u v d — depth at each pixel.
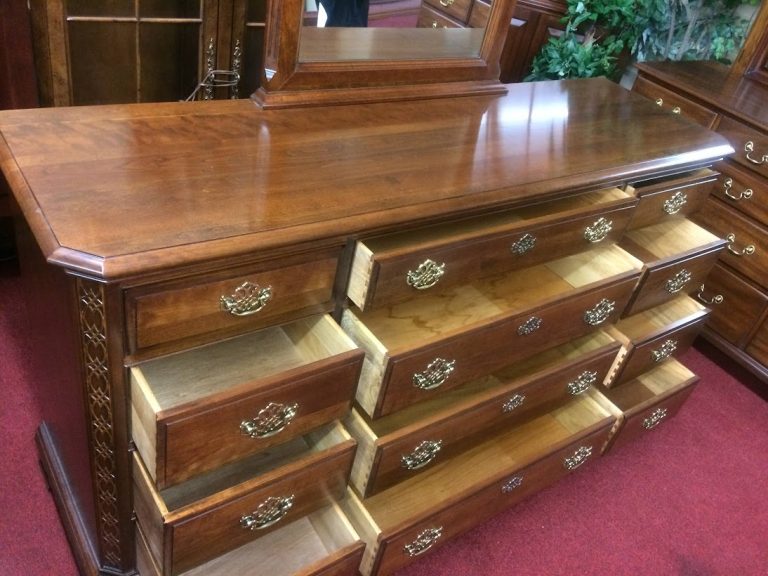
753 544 1.58
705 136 1.53
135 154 1.01
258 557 1.16
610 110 1.58
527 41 2.21
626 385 1.71
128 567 1.17
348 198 1.01
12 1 1.38
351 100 1.31
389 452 1.15
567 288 1.38
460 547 1.45
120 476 1.02
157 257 0.80
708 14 2.32
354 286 1.04
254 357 1.08
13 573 1.23
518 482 1.42
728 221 1.98
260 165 1.05
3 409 1.52
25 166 0.93
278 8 1.14
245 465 1.11
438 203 1.05
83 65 1.54
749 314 1.99
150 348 0.89
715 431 1.89
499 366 1.28
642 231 1.66
